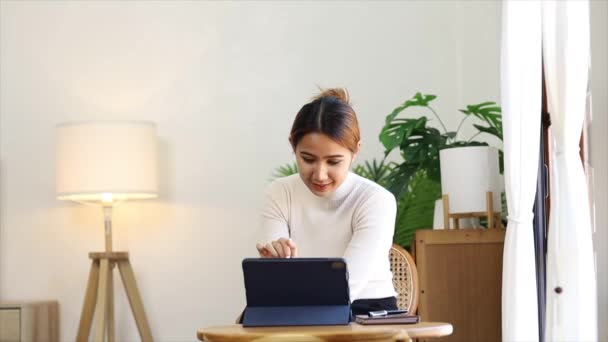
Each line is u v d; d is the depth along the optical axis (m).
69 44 5.95
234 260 5.82
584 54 3.90
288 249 2.55
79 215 5.91
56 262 5.91
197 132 5.87
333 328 2.28
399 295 3.95
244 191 5.83
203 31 5.90
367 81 5.81
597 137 3.75
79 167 5.41
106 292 5.50
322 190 2.62
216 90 5.88
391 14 5.83
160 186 5.86
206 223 5.83
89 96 5.92
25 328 5.48
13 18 5.97
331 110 2.57
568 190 3.87
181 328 5.80
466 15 5.69
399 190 4.77
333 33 5.84
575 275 3.84
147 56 5.92
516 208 4.05
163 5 5.93
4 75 5.96
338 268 2.37
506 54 4.12
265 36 5.88
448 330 2.32
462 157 4.41
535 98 4.06
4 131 5.95
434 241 4.33
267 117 5.84
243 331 2.26
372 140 5.77
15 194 5.93
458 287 4.30
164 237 5.84
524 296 4.01
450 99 5.76
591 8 3.75
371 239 2.72
